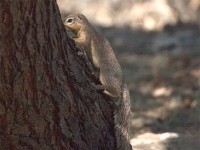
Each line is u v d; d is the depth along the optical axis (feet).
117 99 31.91
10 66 27.63
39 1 27.55
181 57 79.71
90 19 108.37
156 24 102.58
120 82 32.19
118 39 95.81
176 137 46.47
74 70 29.86
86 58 31.09
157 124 53.57
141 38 95.76
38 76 28.25
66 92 29.27
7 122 28.43
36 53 27.96
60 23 29.09
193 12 103.71
